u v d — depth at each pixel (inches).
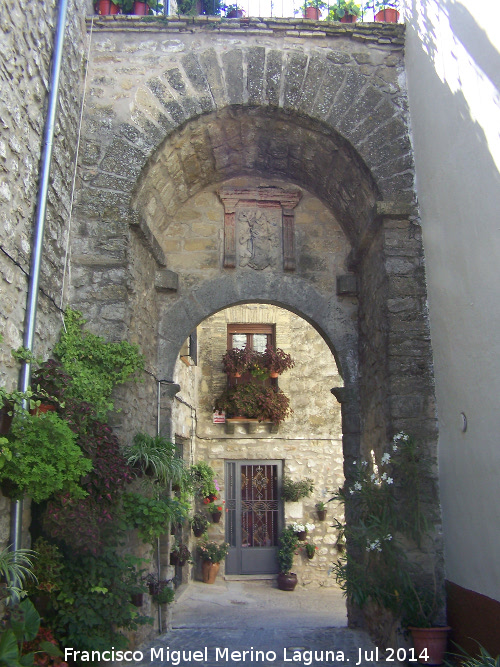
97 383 168.4
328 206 245.4
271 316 408.2
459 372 164.2
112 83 206.1
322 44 212.8
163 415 224.1
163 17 209.0
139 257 206.4
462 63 159.2
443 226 174.7
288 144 222.7
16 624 116.4
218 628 227.5
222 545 370.0
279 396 386.6
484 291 147.1
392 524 172.7
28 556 139.7
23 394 126.6
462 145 159.6
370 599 186.9
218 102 206.1
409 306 191.2
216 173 239.9
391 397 185.3
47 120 160.6
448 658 160.4
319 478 390.9
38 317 158.2
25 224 147.6
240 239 241.3
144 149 199.8
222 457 390.6
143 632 197.0
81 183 195.9
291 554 371.2
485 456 147.1
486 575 146.4
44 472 124.1
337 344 234.1
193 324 233.6
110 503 160.2
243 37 212.2
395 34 213.3
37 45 155.8
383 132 205.2
